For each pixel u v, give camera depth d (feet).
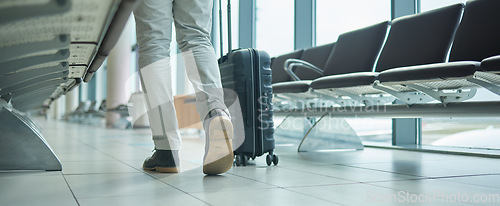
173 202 3.28
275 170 5.49
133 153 8.00
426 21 7.97
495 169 5.67
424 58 7.73
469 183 4.38
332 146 9.16
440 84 6.28
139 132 15.52
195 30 4.98
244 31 17.37
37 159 5.21
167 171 5.06
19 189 3.86
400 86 6.79
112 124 26.96
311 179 4.61
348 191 3.84
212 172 4.79
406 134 10.78
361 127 12.62
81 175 4.82
